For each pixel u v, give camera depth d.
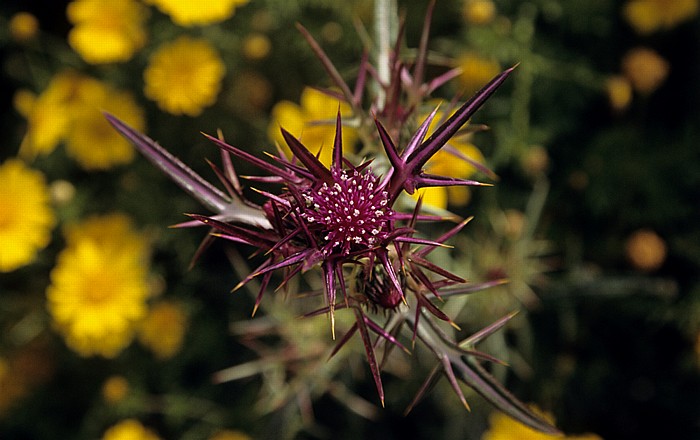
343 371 0.47
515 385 0.51
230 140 0.53
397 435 0.52
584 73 0.51
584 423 0.52
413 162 0.29
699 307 0.51
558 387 0.51
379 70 0.36
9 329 0.53
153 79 0.50
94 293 0.50
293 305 0.45
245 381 0.53
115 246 0.51
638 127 0.53
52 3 0.55
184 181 0.32
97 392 0.53
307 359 0.44
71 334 0.50
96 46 0.50
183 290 0.53
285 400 0.43
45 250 0.54
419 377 0.48
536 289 0.49
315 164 0.29
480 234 0.50
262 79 0.52
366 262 0.30
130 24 0.51
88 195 0.53
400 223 0.34
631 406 0.52
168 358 0.53
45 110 0.51
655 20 0.51
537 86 0.52
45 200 0.51
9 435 0.54
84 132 0.51
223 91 0.52
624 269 0.52
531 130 0.51
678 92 0.53
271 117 0.53
